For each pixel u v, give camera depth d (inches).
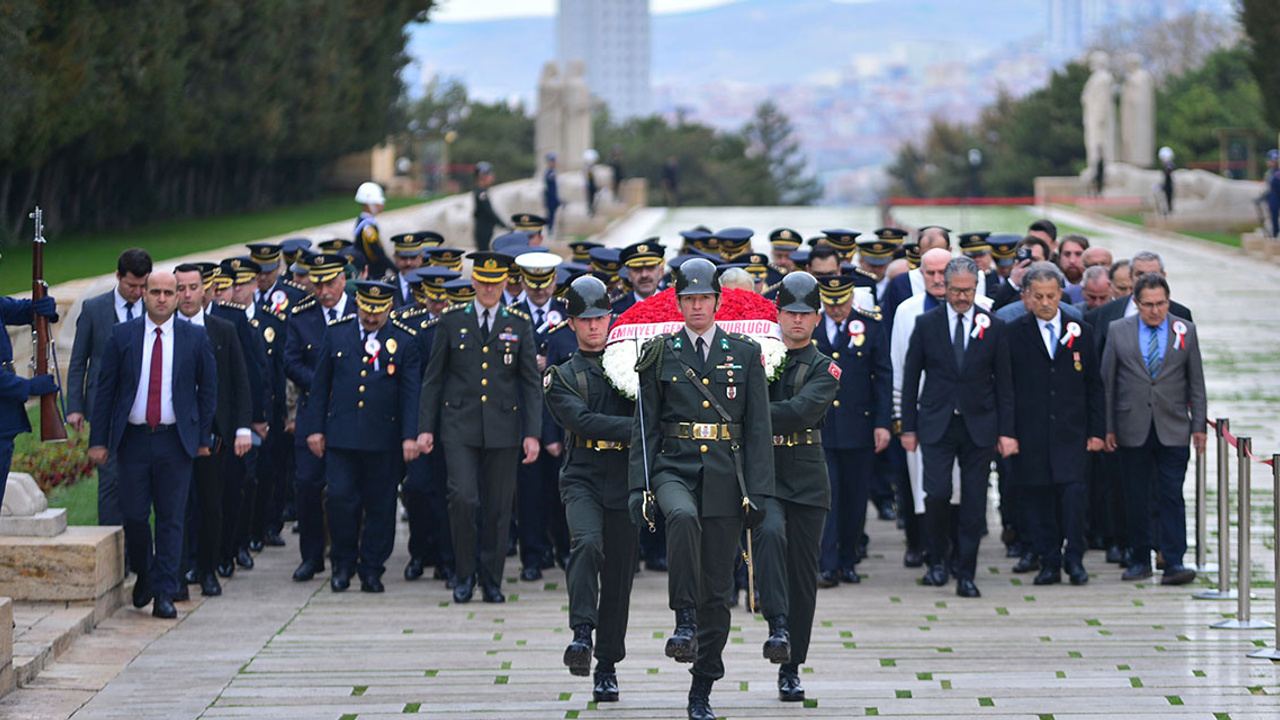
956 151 7396.7
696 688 588.4
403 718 595.2
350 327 873.5
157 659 701.3
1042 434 864.3
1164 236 3142.2
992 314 858.8
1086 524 1009.5
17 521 756.0
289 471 1069.1
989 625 771.4
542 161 3641.7
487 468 839.7
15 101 1691.7
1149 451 876.6
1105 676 653.3
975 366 850.8
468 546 838.5
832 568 876.0
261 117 2593.5
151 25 2028.8
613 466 622.2
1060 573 886.4
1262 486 1152.2
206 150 2498.8
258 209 2999.5
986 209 3917.3
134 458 768.9
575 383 623.5
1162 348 868.0
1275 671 660.1
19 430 654.5
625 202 3762.3
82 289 1300.4
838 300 866.8
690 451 583.5
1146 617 785.6
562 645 733.3
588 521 608.1
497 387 832.9
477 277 834.2
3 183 1892.2
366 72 3206.2
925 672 667.4
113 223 2335.1
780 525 593.0
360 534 972.6
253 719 595.8
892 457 936.9
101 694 639.1
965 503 850.8
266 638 748.6
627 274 994.7
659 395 589.6
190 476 782.5
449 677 666.8
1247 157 4207.7
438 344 836.6
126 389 762.2
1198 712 590.9
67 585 749.9
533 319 935.7
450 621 791.1
